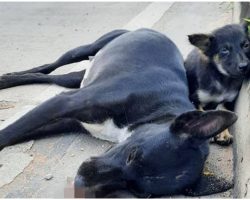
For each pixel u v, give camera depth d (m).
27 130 1.88
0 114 2.15
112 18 3.48
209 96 2.12
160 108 1.80
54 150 1.93
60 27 3.32
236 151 1.88
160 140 1.60
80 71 2.31
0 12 3.75
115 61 1.94
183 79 1.96
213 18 3.33
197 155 1.60
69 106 1.85
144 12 3.57
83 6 3.87
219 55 2.14
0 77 2.36
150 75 1.88
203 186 1.67
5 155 1.89
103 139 1.91
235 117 1.57
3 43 3.00
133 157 1.59
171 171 1.59
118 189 1.61
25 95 2.28
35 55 2.77
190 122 1.59
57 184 1.77
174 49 2.03
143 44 1.98
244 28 2.22
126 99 1.82
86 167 1.62
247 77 2.12
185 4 3.71
